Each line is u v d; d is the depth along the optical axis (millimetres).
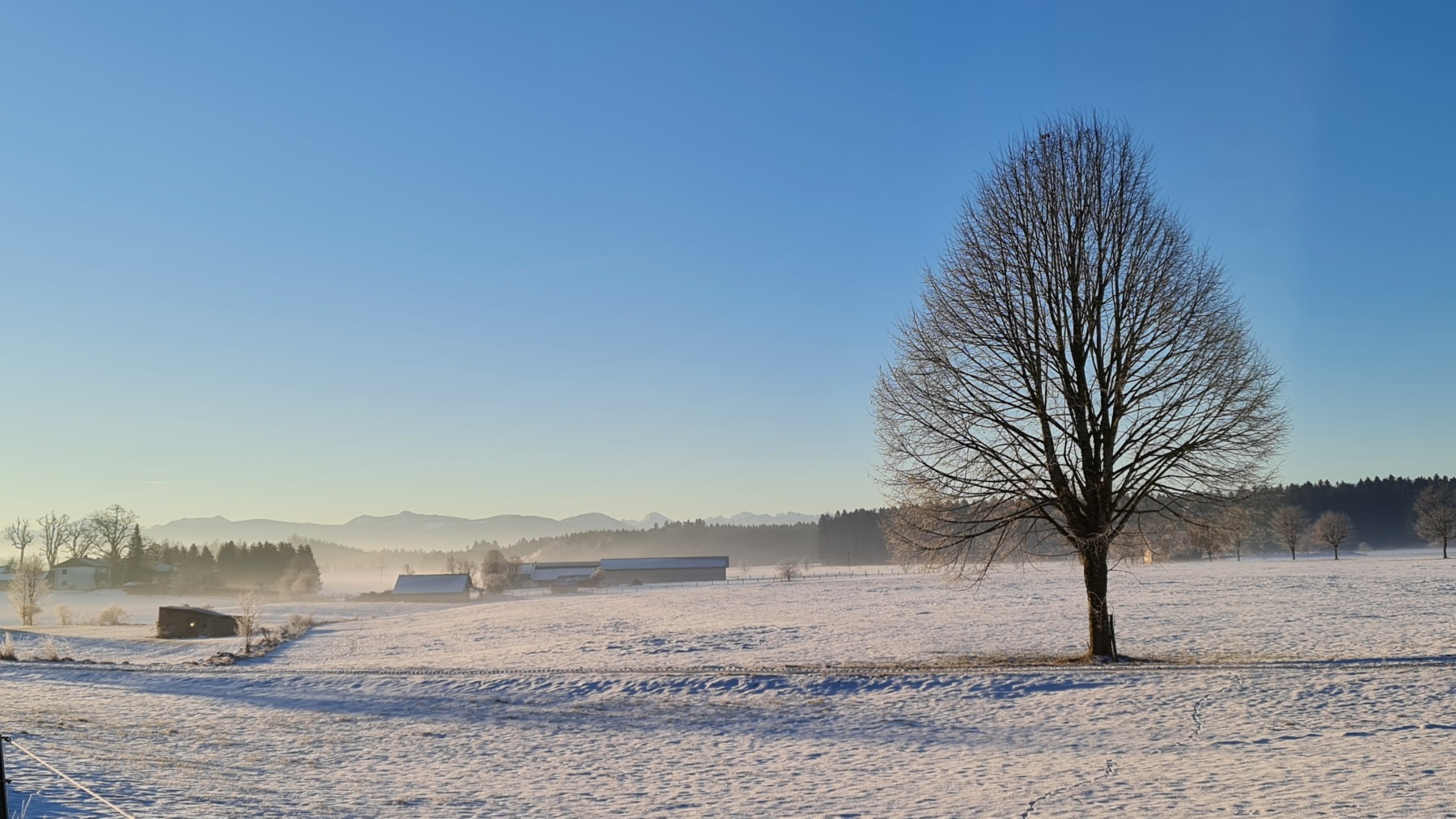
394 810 14898
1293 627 40844
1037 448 29891
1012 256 30406
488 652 45312
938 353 30750
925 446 30562
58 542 183250
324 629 72188
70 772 16375
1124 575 93000
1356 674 24922
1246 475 28609
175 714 26453
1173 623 44656
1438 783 14852
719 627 51781
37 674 36812
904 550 31344
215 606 128750
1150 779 16344
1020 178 30969
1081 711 23250
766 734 22422
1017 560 31375
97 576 179875
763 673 29859
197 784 16203
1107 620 30047
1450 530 135250
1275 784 15375
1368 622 42031
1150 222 29938
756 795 16188
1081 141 30781
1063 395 29531
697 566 175000
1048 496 29953
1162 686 25047
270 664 43906
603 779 17844
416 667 37750
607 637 49375
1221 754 18453
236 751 20531
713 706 26281
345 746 21484
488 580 153125
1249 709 22219
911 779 17281
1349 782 15219
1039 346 29328
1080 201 29953
